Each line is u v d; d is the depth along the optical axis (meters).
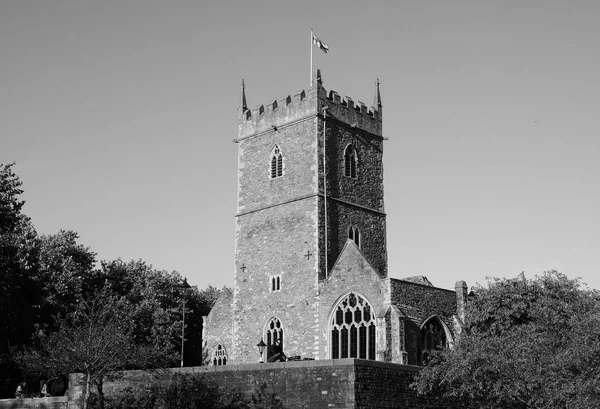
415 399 45.22
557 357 43.34
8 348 64.81
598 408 40.97
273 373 43.91
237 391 44.84
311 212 67.94
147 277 84.88
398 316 58.72
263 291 70.12
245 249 72.88
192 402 45.88
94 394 48.25
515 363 44.12
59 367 50.22
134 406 47.84
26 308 63.50
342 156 71.56
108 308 59.66
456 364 44.66
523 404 45.16
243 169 75.19
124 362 49.44
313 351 64.38
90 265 78.88
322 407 41.97
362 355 60.69
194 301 96.69
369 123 75.19
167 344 77.88
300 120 70.88
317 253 66.62
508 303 57.03
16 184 64.19
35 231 70.69
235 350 71.19
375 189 74.19
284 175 71.25
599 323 44.53
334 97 72.00
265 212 72.00
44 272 66.62
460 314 64.88
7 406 51.97
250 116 75.75
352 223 70.62
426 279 69.12
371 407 42.03
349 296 62.78
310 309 65.56
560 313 49.97
